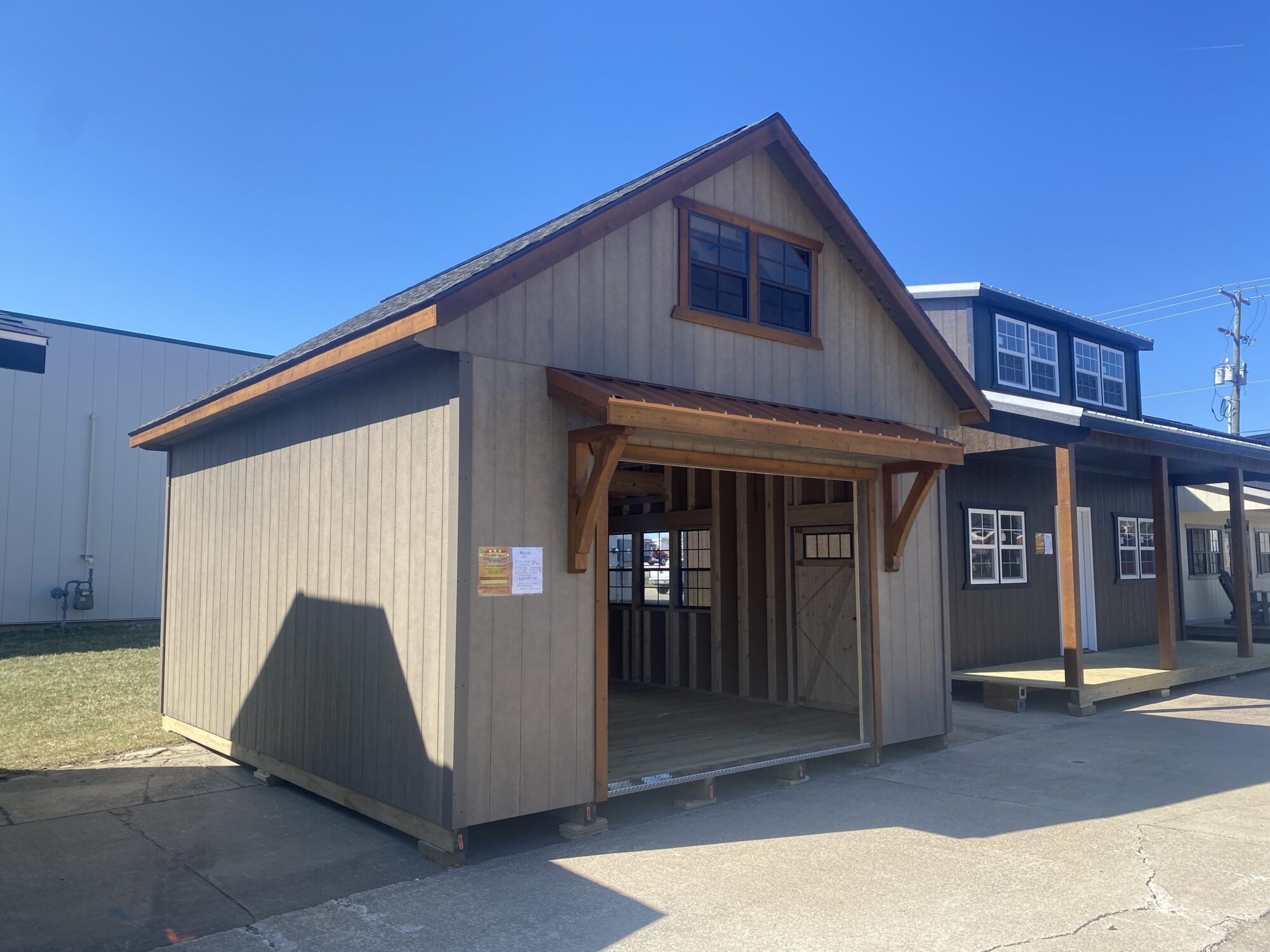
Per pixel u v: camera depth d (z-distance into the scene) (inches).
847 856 213.8
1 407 701.9
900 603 326.6
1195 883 193.5
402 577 232.7
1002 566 507.5
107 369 756.0
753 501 420.8
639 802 263.6
